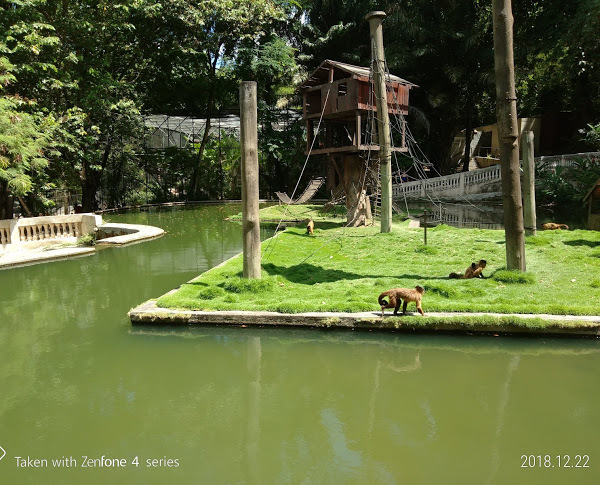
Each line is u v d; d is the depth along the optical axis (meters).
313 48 32.41
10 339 7.14
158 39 26.08
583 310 6.54
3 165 13.73
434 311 6.86
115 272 11.63
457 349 6.25
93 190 26.66
